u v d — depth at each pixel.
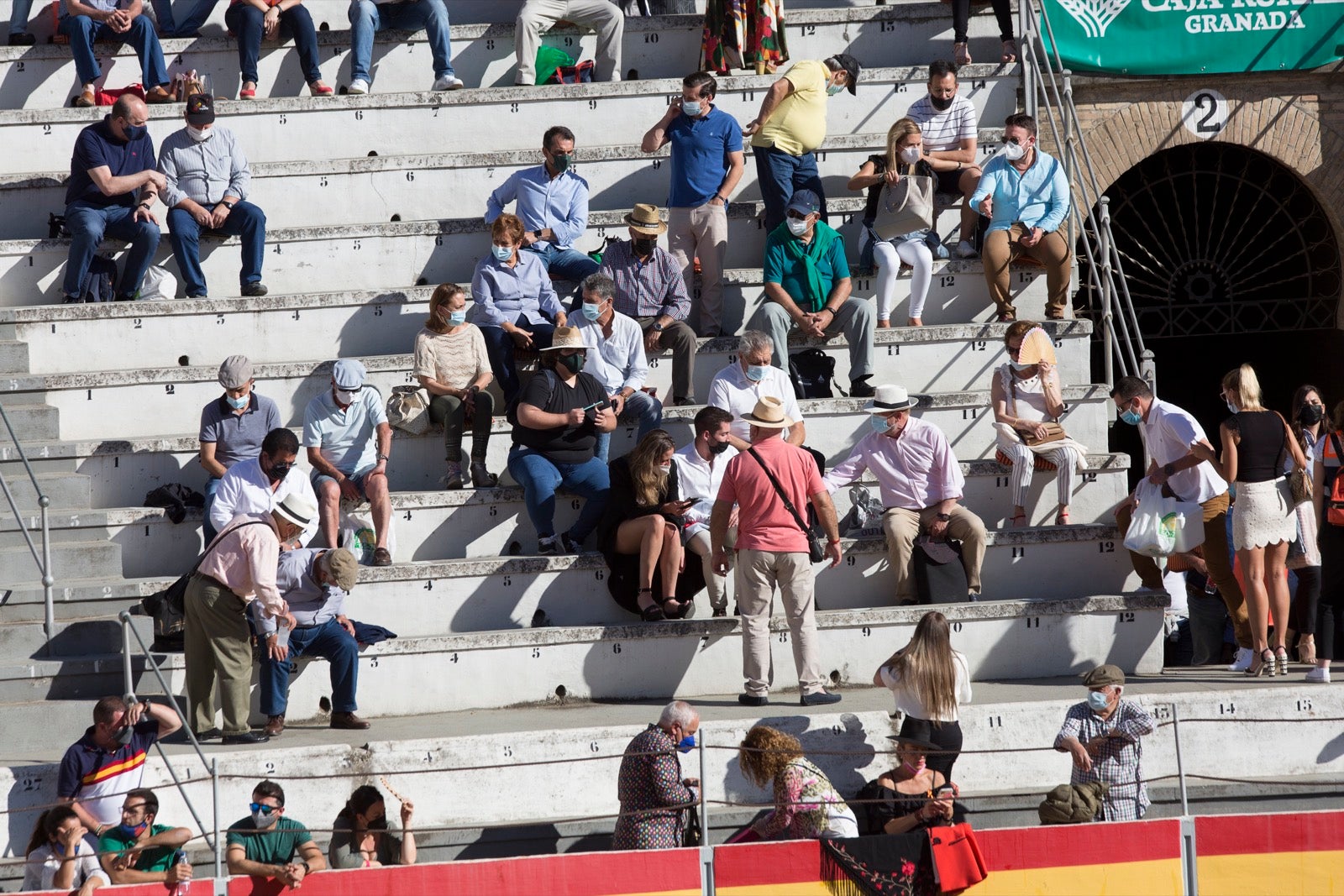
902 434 33.53
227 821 27.19
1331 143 48.22
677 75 46.81
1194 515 32.56
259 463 31.11
